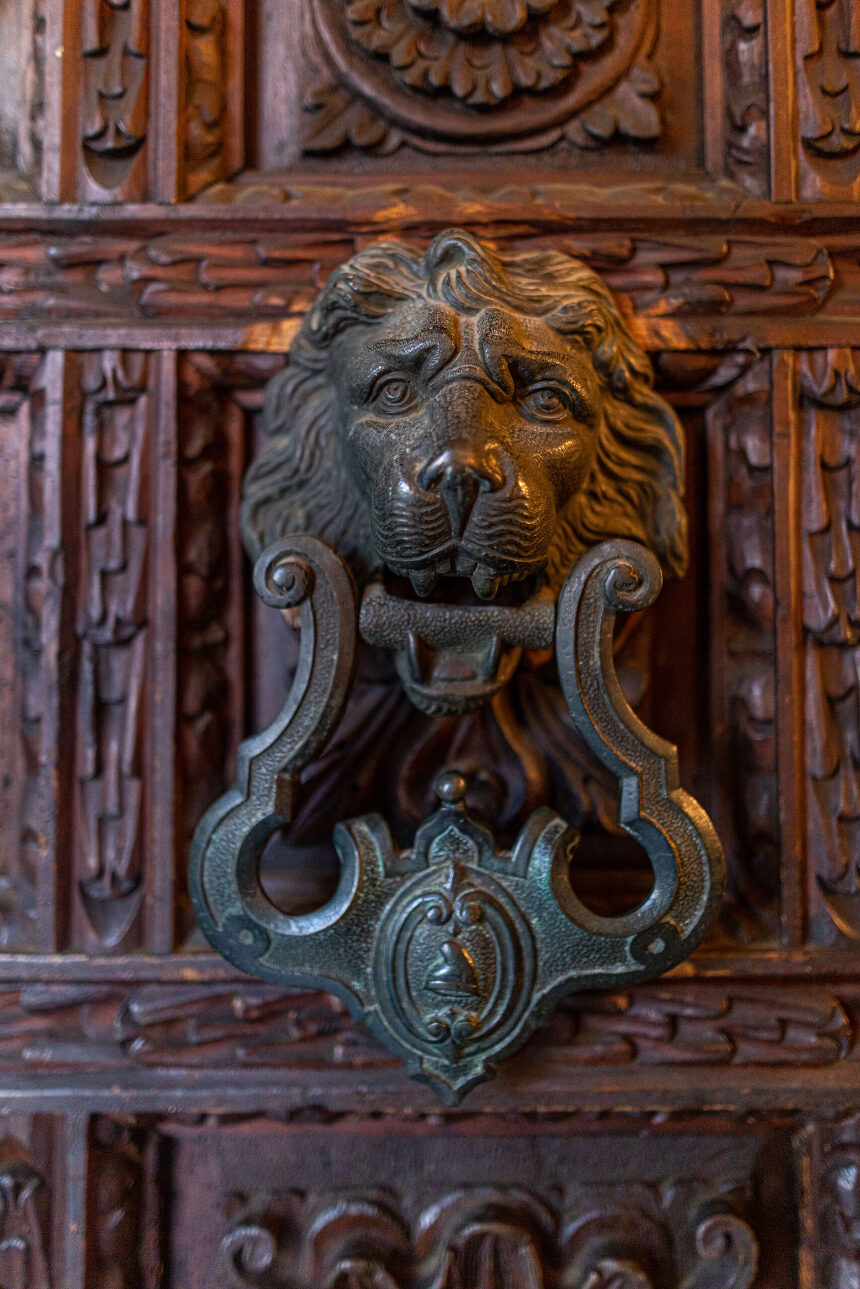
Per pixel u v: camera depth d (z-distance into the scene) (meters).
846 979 0.62
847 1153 0.61
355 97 0.64
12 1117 0.61
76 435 0.62
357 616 0.55
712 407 0.64
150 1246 0.62
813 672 0.62
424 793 0.63
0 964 0.61
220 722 0.63
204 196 0.63
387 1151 0.64
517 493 0.48
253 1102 0.61
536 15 0.63
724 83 0.64
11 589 0.65
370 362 0.52
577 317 0.53
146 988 0.62
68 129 0.62
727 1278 0.61
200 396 0.63
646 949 0.55
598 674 0.54
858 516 0.62
